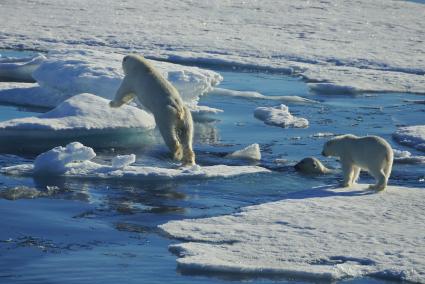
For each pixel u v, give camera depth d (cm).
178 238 1417
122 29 5141
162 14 6194
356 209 1600
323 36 5266
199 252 1327
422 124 2716
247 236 1420
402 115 2873
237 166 2008
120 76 2683
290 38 5100
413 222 1520
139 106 2641
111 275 1238
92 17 5747
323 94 3312
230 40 4859
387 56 4472
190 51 4394
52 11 5975
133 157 1914
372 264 1294
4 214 1543
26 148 2114
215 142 2317
